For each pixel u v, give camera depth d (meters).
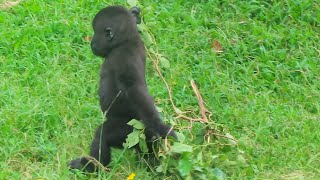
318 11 15.75
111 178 11.28
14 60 14.00
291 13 15.70
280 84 14.28
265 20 15.68
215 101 13.58
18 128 12.37
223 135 11.74
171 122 11.35
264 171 11.77
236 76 14.39
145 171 11.29
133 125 10.91
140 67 11.05
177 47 14.78
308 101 13.85
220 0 15.86
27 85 13.50
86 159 11.35
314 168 11.83
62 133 12.34
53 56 14.14
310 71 14.48
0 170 11.38
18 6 15.37
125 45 11.12
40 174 11.22
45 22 14.95
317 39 15.26
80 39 14.68
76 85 13.40
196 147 11.27
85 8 15.48
